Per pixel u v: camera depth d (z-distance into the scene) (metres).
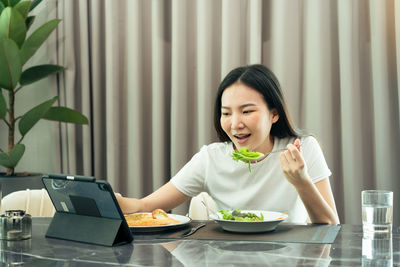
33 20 2.98
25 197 1.72
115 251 0.98
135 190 2.88
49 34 2.80
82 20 2.95
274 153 1.59
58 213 1.17
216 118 1.62
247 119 1.42
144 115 2.95
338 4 2.38
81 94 3.03
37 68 2.89
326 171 1.56
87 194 1.08
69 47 2.97
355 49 2.38
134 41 2.85
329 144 2.45
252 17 2.54
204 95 2.67
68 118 2.84
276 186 1.59
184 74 2.75
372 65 2.34
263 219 1.21
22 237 1.11
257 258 0.90
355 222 2.36
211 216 1.23
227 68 2.59
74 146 3.01
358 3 2.40
